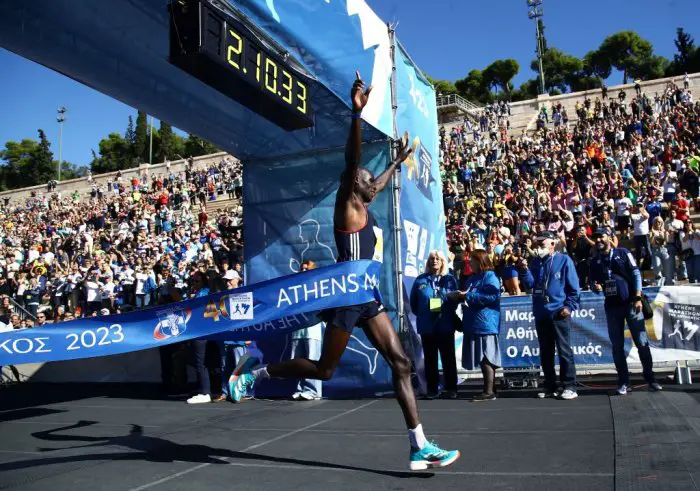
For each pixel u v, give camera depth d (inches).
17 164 3331.7
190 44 175.6
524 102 1550.2
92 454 171.8
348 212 140.9
